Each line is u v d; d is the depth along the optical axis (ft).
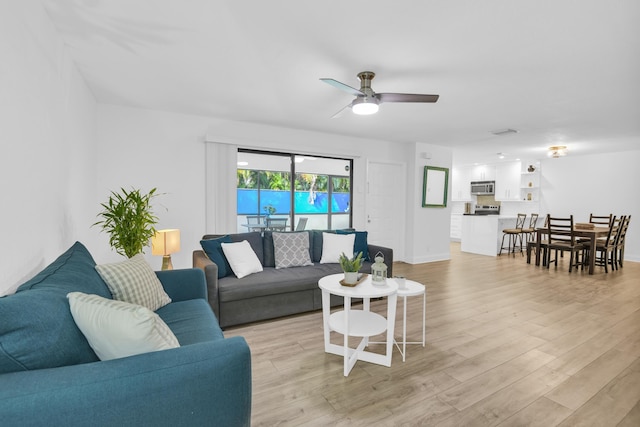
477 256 22.81
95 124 11.53
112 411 3.02
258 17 6.45
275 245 11.64
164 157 13.01
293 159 16.29
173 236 10.92
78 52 7.97
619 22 6.45
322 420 5.44
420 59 8.18
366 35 7.07
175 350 3.49
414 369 7.13
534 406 5.85
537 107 12.00
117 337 3.37
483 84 9.79
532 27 6.68
